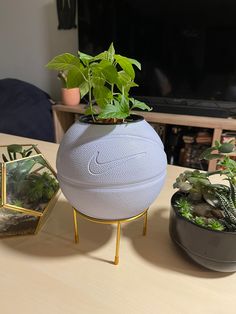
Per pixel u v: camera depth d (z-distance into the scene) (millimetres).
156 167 408
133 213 424
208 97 1673
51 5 2039
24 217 526
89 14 1769
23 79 2422
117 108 385
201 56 1606
